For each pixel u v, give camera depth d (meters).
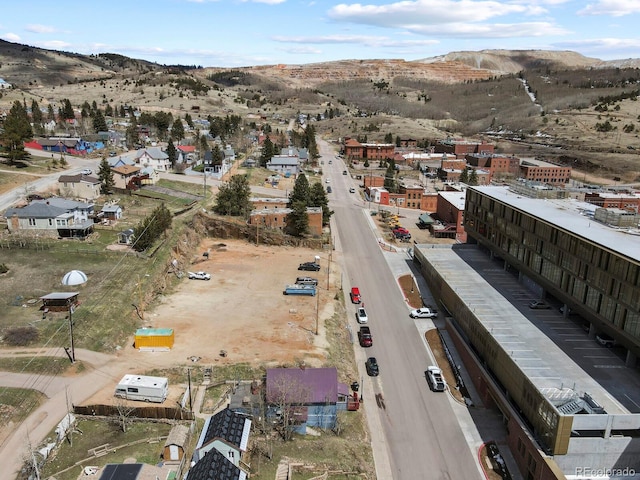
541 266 73.06
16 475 41.19
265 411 52.94
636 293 51.75
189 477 38.28
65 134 198.00
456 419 57.41
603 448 45.44
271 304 81.38
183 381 57.94
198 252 106.12
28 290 72.25
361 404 58.94
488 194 94.88
